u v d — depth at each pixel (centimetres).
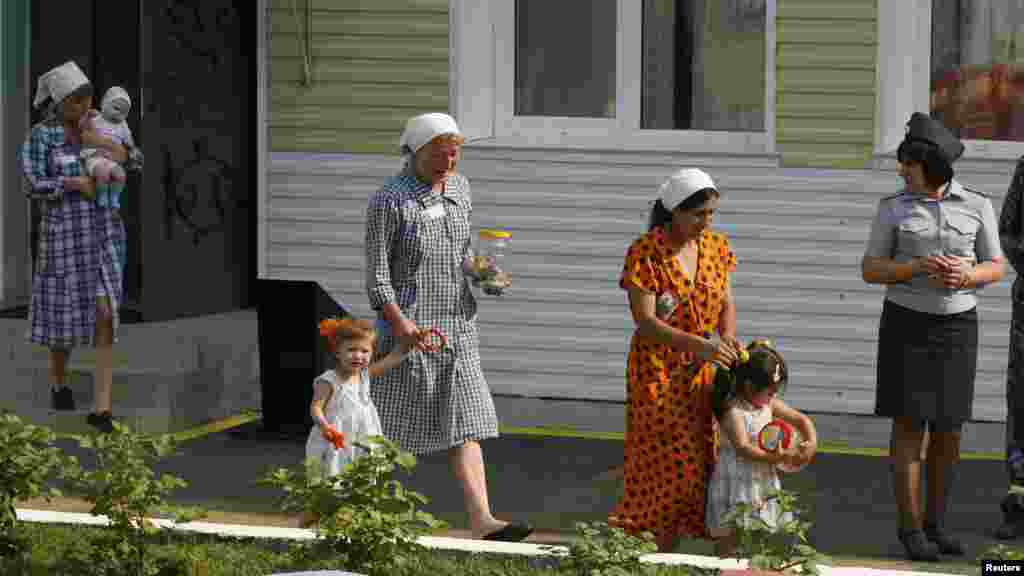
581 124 1647
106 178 1562
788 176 1594
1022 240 1255
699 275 1063
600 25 1642
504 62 1653
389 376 1163
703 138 1623
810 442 1068
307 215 1662
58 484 1326
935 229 1189
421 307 1160
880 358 1206
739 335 1611
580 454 1527
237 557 1030
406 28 1639
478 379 1177
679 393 1061
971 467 1495
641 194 1620
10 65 1895
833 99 1584
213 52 1842
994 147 1577
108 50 1878
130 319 1833
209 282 1867
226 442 1565
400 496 965
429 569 1015
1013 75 1577
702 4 1623
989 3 1573
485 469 1462
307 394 1581
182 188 1812
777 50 1590
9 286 1909
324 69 1652
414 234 1154
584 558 949
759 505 984
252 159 1917
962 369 1188
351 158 1652
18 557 1030
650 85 1638
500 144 1633
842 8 1577
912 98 1577
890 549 1205
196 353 1683
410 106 1644
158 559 997
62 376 1600
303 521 1089
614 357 1628
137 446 1016
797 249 1597
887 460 1520
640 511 1066
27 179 1566
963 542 1233
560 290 1634
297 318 1577
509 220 1638
